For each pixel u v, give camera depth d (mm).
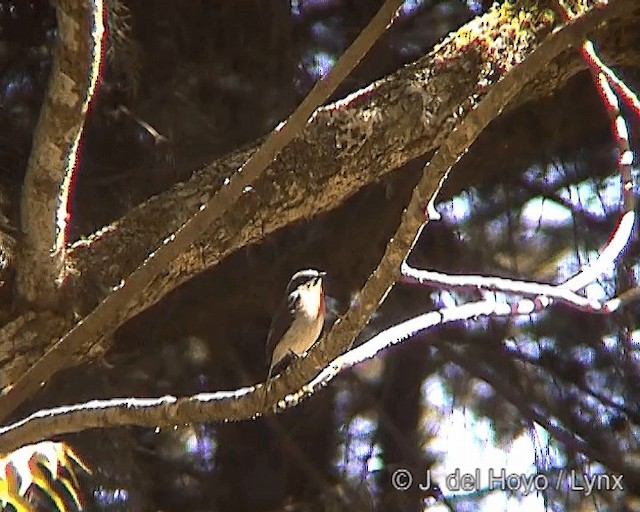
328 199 7555
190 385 10117
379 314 10484
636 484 10398
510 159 10352
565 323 10602
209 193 7652
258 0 10047
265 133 10000
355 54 4848
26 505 5852
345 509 10328
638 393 10547
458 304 10391
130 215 7648
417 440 10586
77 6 6074
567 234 10438
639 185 10414
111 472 9898
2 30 9906
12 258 7414
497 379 10555
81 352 7578
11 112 9891
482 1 10133
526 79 4617
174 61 9977
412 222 4793
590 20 4539
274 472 10367
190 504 10180
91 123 9852
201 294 9820
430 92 7551
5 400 5422
